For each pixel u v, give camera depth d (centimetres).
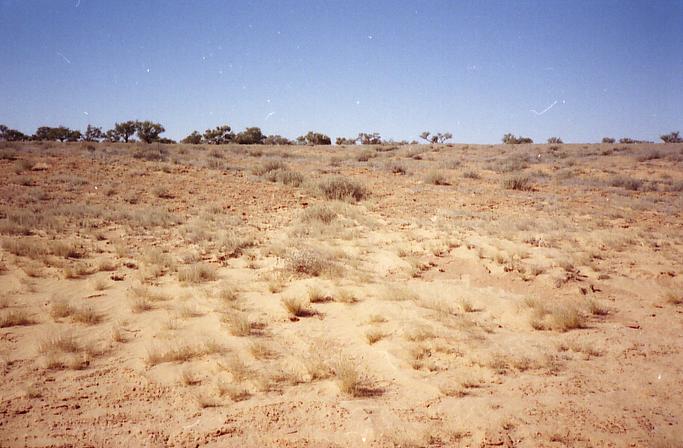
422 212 1434
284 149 3700
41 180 1526
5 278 775
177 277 827
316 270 875
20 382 483
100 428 409
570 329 654
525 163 2805
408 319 671
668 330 650
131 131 5153
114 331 608
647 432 402
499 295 779
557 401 457
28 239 966
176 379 502
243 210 1401
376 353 571
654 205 1596
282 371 523
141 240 1040
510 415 432
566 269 896
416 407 450
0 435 392
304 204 1517
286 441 394
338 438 399
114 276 816
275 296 761
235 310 691
